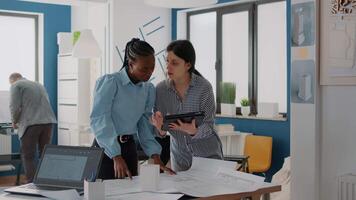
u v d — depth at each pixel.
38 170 2.11
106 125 2.36
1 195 1.97
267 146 5.50
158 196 1.94
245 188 2.11
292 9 3.02
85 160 2.04
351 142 2.84
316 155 2.95
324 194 2.97
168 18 7.02
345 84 2.83
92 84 6.74
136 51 2.34
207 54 6.90
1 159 5.90
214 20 6.75
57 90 7.27
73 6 7.32
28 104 5.54
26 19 7.20
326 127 2.94
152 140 2.60
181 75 2.51
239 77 6.43
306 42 2.94
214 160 2.48
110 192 2.01
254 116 5.93
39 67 7.30
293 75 3.03
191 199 1.93
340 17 2.84
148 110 2.61
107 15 6.45
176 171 2.67
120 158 2.36
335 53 2.86
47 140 5.73
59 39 7.04
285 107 5.85
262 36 6.11
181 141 2.67
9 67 7.06
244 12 6.31
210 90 2.59
